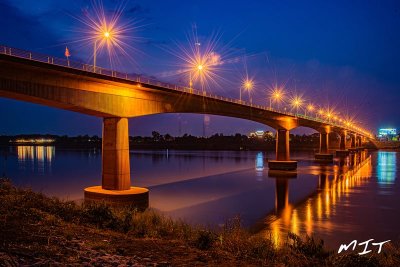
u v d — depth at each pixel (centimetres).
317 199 4850
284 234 2875
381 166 10269
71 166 10781
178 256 1160
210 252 1263
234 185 6512
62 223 1477
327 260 1226
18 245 1007
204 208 4266
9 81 3241
